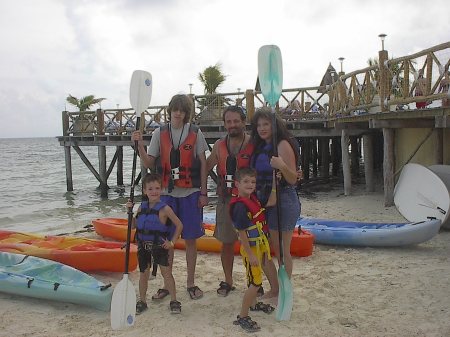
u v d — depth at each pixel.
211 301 4.09
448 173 7.22
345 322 3.56
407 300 3.96
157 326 3.61
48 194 17.11
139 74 4.09
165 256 3.82
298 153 3.83
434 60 6.79
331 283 4.50
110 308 3.93
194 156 4.12
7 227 10.08
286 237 3.80
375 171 16.45
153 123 14.94
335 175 17.44
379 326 3.47
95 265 5.00
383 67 8.14
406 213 7.02
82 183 21.61
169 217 3.82
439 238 6.21
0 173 28.83
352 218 7.98
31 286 4.19
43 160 45.78
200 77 21.33
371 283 4.46
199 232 4.18
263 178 3.79
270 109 3.74
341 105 10.62
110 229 6.86
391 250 5.76
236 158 3.96
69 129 16.95
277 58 3.84
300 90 13.11
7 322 3.81
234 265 5.25
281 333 3.42
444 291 4.11
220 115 13.97
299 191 13.08
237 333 3.45
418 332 3.34
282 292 3.63
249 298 3.51
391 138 8.45
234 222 3.50
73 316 3.91
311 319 3.65
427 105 8.62
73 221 10.76
